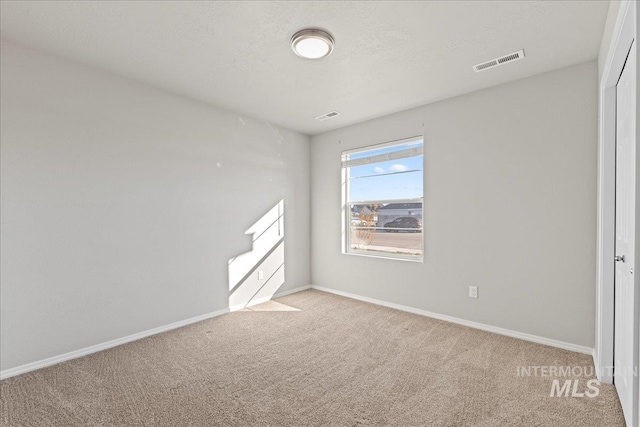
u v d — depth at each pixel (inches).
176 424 69.3
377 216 163.3
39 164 95.2
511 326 116.6
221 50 95.2
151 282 120.6
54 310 97.8
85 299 104.2
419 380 86.7
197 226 135.6
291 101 136.3
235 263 150.3
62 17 79.2
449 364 95.4
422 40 89.4
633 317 49.3
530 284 112.2
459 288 129.9
